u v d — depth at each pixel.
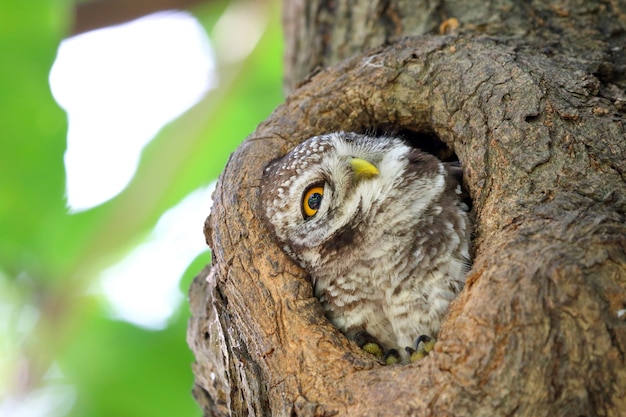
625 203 6.01
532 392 5.27
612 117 6.52
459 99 7.24
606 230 5.73
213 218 7.30
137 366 10.77
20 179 10.33
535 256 5.70
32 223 10.52
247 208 7.19
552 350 5.32
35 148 10.24
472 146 6.98
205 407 7.95
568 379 5.26
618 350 5.29
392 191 7.20
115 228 10.73
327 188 7.35
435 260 6.79
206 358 7.60
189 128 11.20
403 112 7.77
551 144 6.50
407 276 6.85
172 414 10.84
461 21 8.38
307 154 7.39
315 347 6.34
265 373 6.45
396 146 7.72
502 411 5.29
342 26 9.20
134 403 10.82
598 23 8.05
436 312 6.67
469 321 5.61
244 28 11.80
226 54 11.73
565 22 8.08
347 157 7.47
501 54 7.30
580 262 5.56
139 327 10.85
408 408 5.52
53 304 10.70
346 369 6.10
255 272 6.89
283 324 6.58
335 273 7.14
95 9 11.28
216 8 12.07
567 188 6.24
